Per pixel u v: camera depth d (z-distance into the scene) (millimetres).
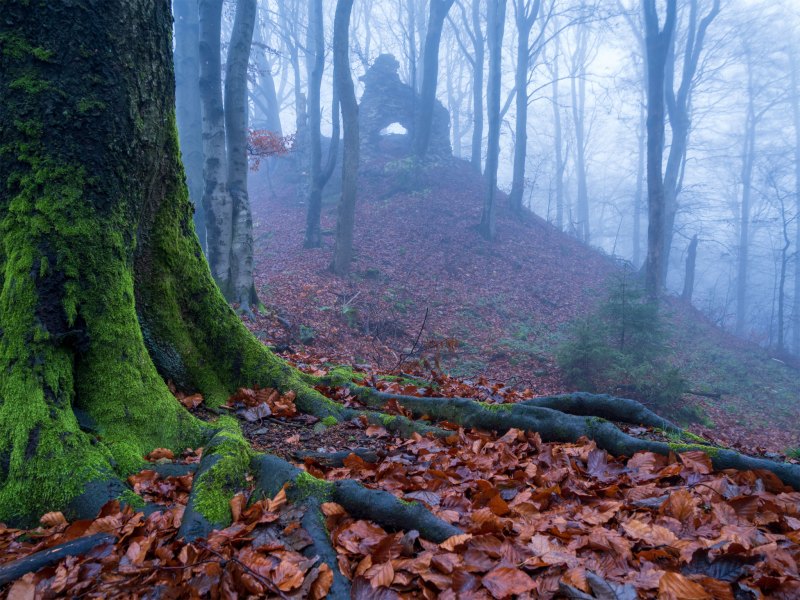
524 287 22000
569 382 14461
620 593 1809
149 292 3863
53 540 2246
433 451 3572
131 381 3182
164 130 3680
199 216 18750
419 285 19828
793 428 16078
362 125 30359
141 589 1926
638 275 26953
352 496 2475
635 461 3338
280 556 2068
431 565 2037
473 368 14539
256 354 4387
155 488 2666
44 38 2965
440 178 28594
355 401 4703
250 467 2803
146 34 3352
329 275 18578
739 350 24297
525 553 2143
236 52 12789
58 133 3010
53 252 2967
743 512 2582
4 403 2719
